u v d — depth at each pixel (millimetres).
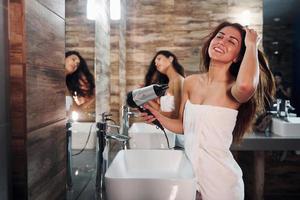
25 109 575
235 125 1650
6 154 556
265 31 2619
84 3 1231
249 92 1493
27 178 585
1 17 532
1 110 535
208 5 2398
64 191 874
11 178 575
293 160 2648
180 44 2402
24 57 568
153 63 2410
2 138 540
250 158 2453
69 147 1012
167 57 2400
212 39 1699
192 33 2400
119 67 1969
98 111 1468
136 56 2416
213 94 1618
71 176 1034
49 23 714
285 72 2613
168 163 1376
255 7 2400
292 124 2037
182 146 1884
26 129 579
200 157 1510
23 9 562
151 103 1986
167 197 875
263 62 1812
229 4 2396
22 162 579
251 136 2047
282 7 2512
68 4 1057
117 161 1195
